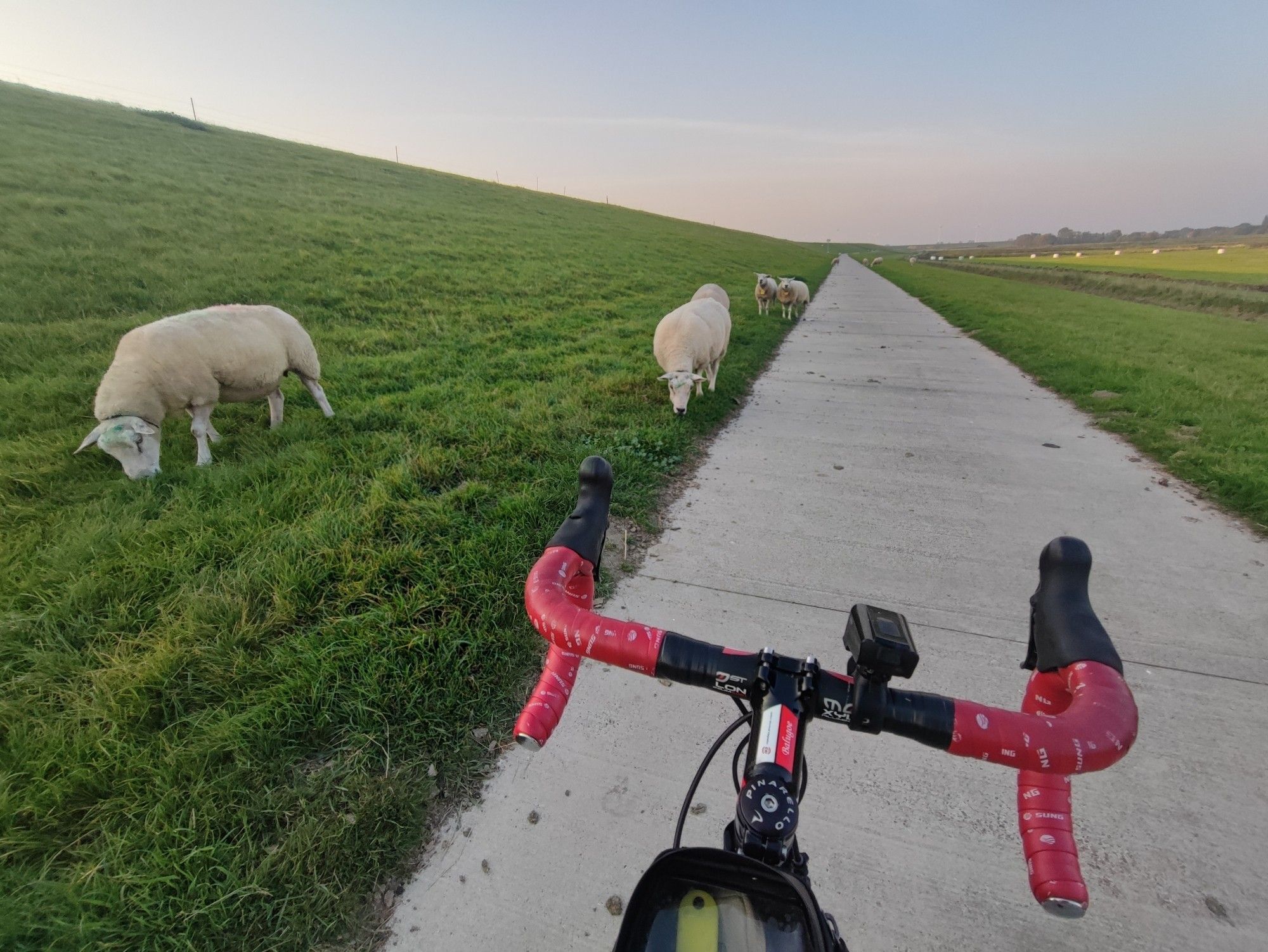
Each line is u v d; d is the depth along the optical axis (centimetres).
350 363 770
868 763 243
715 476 514
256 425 582
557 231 2628
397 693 253
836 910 191
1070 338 1169
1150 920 187
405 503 396
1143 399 700
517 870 202
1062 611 93
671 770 238
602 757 244
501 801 225
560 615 102
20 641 279
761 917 76
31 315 796
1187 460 525
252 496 410
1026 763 78
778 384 844
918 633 318
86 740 226
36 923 171
